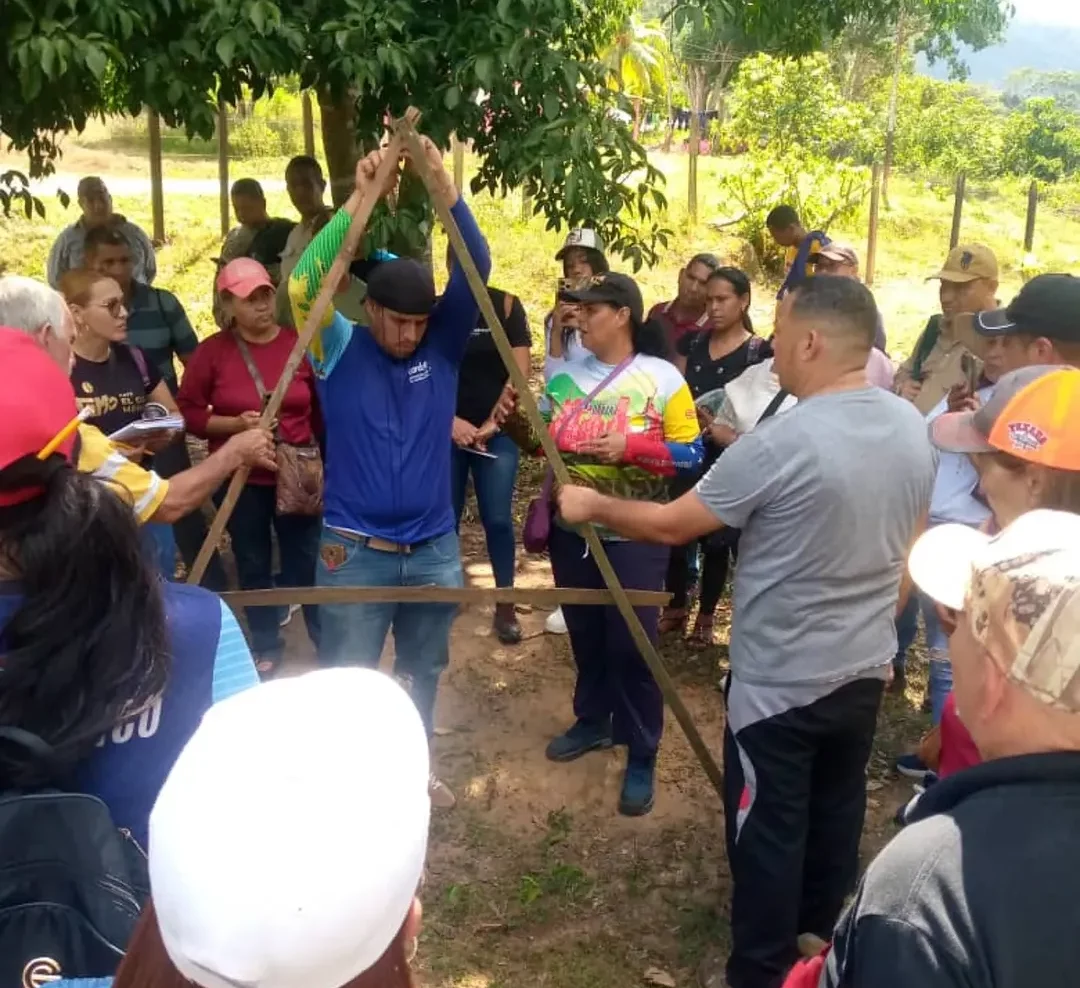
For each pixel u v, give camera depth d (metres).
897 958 1.14
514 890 3.48
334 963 0.88
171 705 1.53
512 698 4.61
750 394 4.21
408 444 3.34
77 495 1.45
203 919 0.85
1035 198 16.84
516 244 14.03
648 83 23.11
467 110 5.02
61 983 1.20
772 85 17.89
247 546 4.48
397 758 0.93
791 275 6.00
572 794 3.99
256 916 0.84
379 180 2.86
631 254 5.44
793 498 2.59
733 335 4.74
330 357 3.34
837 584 2.65
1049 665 1.21
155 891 0.90
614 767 4.14
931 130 28.05
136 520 1.51
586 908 3.41
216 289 5.34
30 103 4.77
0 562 1.46
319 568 3.46
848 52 28.39
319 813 0.87
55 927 1.31
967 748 2.21
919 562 1.74
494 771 4.11
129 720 1.50
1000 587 1.27
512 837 3.75
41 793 1.37
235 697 0.99
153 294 4.79
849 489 2.56
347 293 4.53
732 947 3.12
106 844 1.35
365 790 0.89
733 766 2.95
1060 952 1.11
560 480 2.99
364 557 3.39
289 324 5.45
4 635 1.45
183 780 0.91
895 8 8.02
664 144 25.56
